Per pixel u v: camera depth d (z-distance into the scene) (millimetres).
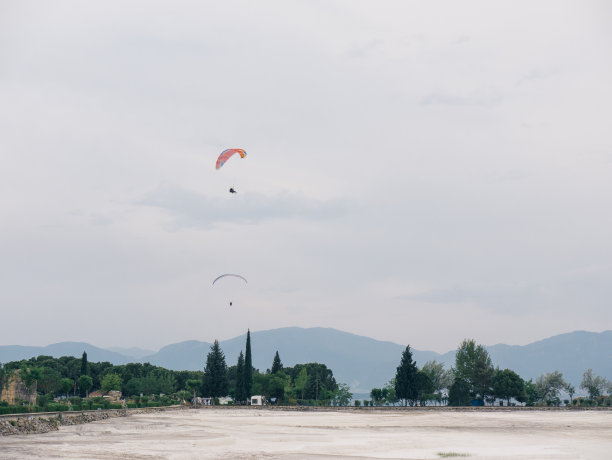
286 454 50344
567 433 73062
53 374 164000
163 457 47344
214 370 187625
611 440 63625
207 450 52812
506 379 168625
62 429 75375
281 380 187750
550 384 191500
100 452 49844
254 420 102188
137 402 135500
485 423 93438
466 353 175125
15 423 68625
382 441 61969
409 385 165000
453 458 47844
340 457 48156
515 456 49125
